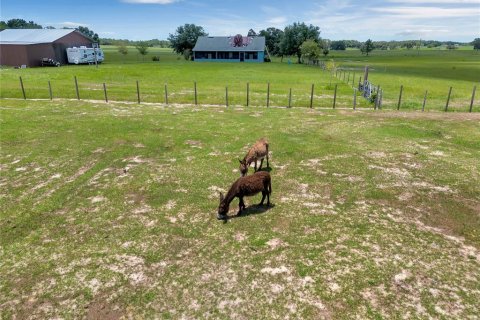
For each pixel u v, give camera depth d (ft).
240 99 100.42
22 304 21.74
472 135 58.44
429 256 26.04
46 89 112.27
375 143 53.52
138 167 43.60
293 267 24.75
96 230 29.63
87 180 39.75
